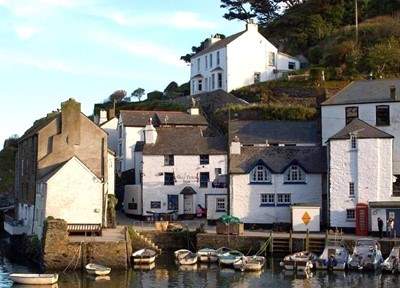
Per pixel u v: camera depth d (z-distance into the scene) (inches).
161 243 2081.7
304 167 2283.5
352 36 3659.0
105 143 2268.7
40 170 2197.3
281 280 1599.4
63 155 2224.4
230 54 3444.9
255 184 2287.2
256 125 2792.8
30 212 2262.6
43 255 1739.7
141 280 1603.1
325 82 3206.2
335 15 4146.2
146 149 2652.6
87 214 2023.9
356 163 2132.1
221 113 3196.4
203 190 2650.1
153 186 2628.0
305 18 4160.9
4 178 3730.3
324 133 2512.3
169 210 2625.5
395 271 1672.0
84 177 2031.3
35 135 2249.0
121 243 1768.0
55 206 1998.0
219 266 1814.7
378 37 3563.0
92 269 1668.3
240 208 2287.2
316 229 2126.0
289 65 3609.7
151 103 3698.3
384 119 2400.3
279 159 2322.8
